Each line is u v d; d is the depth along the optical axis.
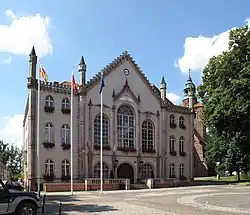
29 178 51.47
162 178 63.91
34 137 52.56
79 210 24.62
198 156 100.81
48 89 54.38
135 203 29.56
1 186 18.81
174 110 70.50
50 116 54.25
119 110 61.88
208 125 55.78
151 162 65.25
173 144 69.50
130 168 62.25
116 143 60.59
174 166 68.81
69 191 49.19
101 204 28.97
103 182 53.25
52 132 54.25
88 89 58.28
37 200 19.45
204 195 37.56
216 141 74.38
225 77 48.72
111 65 61.50
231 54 47.97
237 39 47.81
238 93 46.44
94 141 58.06
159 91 73.44
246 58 47.94
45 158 53.00
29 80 53.16
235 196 35.84
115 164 59.69
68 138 55.59
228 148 72.88
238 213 21.95
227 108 48.31
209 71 51.09
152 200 32.38
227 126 53.16
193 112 73.94
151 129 66.25
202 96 54.22
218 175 80.50
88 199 34.66
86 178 55.25
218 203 28.73
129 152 62.09
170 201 31.02
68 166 55.00
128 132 62.66
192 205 27.25
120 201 31.86
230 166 72.31
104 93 60.09
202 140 101.25
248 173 79.69
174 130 69.88
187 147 71.81
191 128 73.19
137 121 64.00
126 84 63.09
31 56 53.38
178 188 53.81
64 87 56.06
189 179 69.75
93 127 58.16
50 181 52.75
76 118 56.66
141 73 65.62
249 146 55.75
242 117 48.47
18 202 18.72
